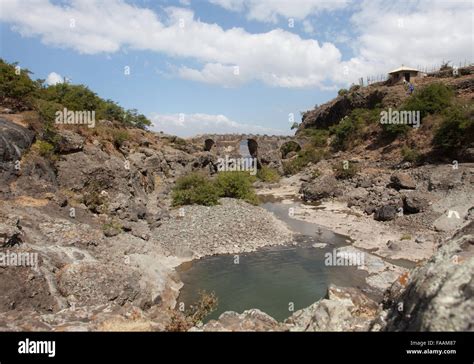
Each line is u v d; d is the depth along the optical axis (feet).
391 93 246.06
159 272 64.69
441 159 147.74
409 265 77.56
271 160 270.26
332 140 256.32
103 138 118.01
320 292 64.75
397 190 133.69
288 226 115.24
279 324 39.09
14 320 36.29
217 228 99.35
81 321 37.24
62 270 49.03
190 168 183.11
